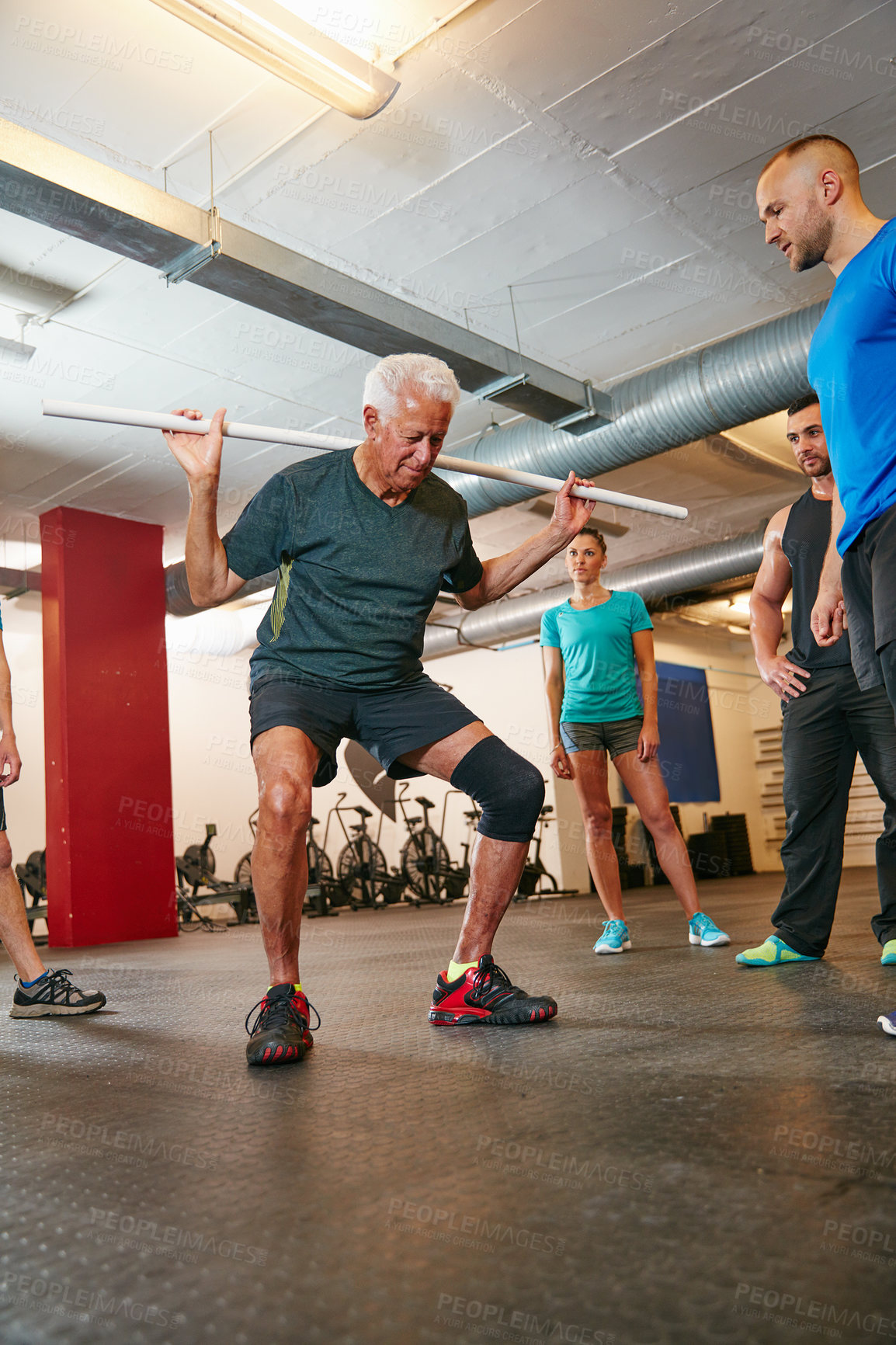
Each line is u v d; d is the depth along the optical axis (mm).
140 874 6832
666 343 5930
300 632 1893
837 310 1596
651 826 3424
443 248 4777
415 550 1924
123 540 7277
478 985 1952
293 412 6469
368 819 12297
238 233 4055
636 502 2127
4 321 5176
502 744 1944
